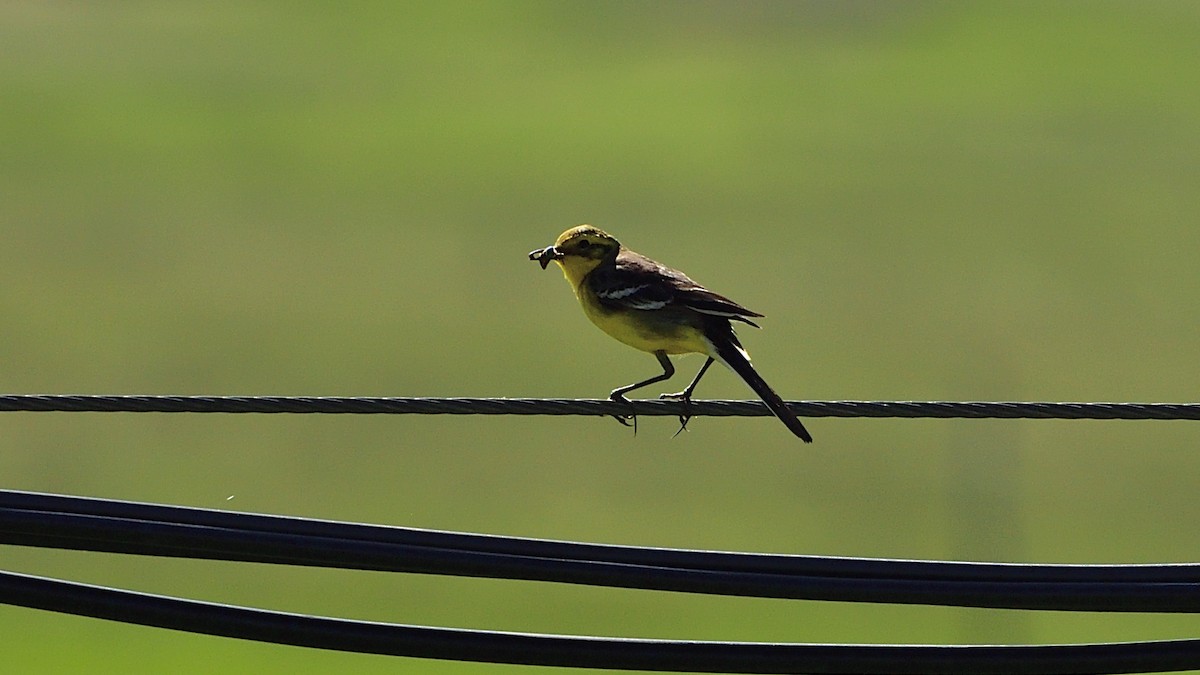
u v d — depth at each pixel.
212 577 24.14
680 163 57.28
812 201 51.78
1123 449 29.91
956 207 50.94
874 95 67.94
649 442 30.22
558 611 23.52
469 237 46.66
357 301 38.97
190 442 28.89
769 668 8.32
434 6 84.06
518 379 33.03
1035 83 68.31
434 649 8.24
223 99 62.88
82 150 53.78
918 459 29.42
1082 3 81.38
